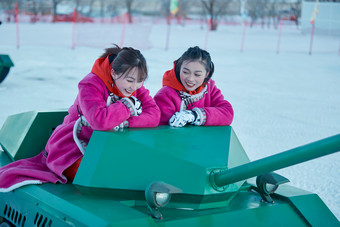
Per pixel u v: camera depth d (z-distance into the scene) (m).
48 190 2.23
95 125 2.29
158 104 2.74
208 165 2.25
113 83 2.46
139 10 40.75
